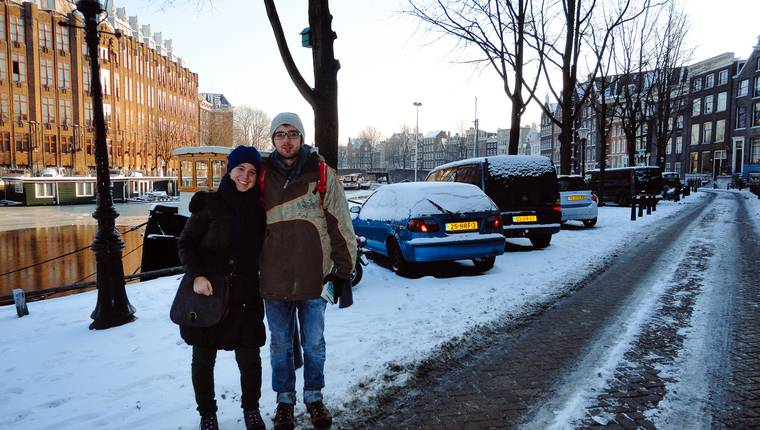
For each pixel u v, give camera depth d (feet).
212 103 364.38
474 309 18.03
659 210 71.00
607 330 15.53
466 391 11.28
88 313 19.03
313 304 9.66
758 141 160.97
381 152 479.41
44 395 11.18
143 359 13.41
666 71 108.17
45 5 171.22
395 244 24.75
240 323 8.93
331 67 21.65
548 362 12.98
